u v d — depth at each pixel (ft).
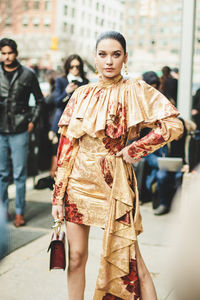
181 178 16.19
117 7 223.30
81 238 7.66
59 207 7.73
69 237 7.69
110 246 7.14
